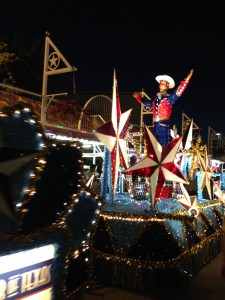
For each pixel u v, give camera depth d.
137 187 7.25
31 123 2.24
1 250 2.15
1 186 2.15
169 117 6.57
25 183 2.23
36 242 2.42
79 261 3.02
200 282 5.49
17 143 2.17
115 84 5.64
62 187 2.63
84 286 3.12
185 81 6.39
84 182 2.90
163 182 5.23
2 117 2.09
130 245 5.10
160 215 5.11
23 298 2.32
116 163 5.84
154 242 5.05
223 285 5.36
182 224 5.57
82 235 2.98
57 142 2.55
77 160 2.78
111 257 5.14
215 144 18.39
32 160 2.25
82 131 6.34
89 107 7.81
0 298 2.14
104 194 6.42
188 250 5.43
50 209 2.53
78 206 2.88
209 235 6.65
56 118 6.10
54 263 2.61
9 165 2.15
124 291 4.95
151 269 4.99
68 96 13.62
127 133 6.47
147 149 5.19
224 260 2.57
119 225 5.27
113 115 5.64
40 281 2.47
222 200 8.09
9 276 2.21
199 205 6.55
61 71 5.47
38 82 14.77
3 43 14.44
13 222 2.20
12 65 13.87
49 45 5.58
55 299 2.62
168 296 4.84
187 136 7.44
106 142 5.58
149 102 6.80
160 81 6.72
